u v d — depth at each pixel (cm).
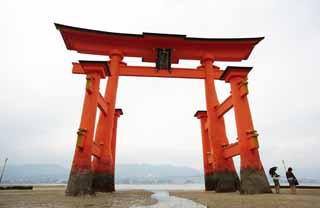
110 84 1720
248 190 1259
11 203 891
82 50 1809
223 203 848
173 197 1254
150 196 1332
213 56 1903
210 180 1948
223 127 1752
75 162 1260
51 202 927
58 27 1684
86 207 780
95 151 1435
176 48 1888
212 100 1767
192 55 1909
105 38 1802
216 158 1616
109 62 1819
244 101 1455
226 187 1534
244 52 1917
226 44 1880
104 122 1623
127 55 1894
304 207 671
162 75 1867
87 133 1316
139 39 1820
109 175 1534
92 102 1377
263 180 1277
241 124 1395
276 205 735
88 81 1377
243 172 1314
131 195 1383
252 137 1327
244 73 1505
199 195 1327
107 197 1195
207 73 1856
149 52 1889
